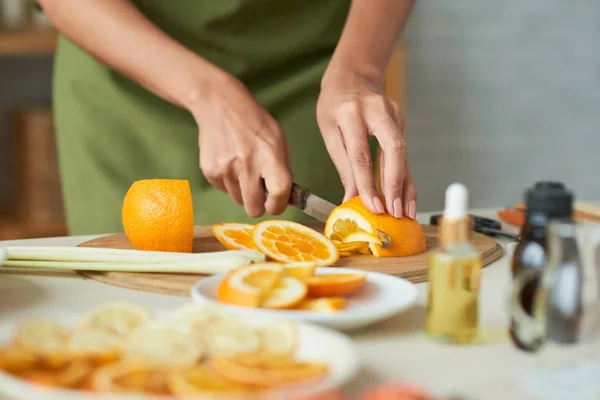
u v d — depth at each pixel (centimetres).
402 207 137
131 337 96
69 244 147
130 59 153
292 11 179
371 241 133
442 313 105
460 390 96
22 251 127
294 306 108
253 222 174
